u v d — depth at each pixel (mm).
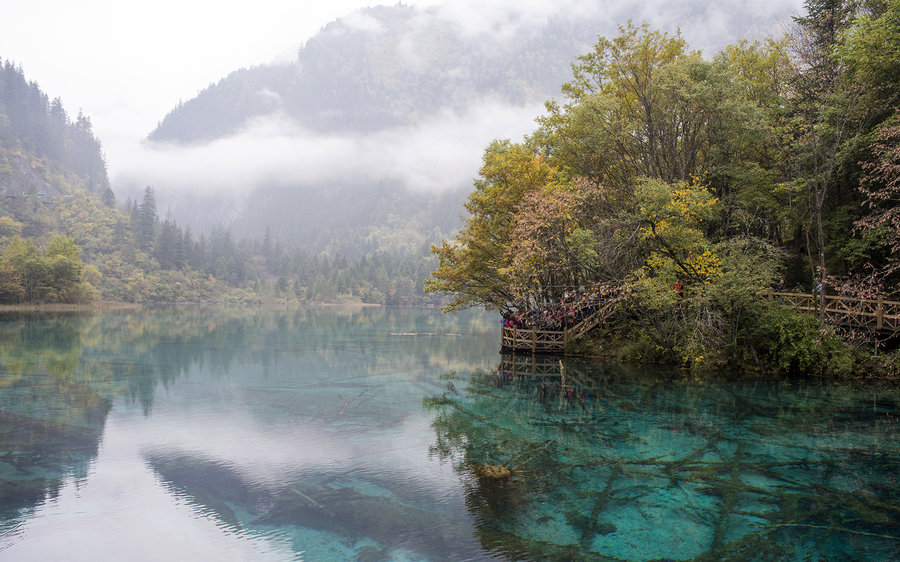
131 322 63156
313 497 9617
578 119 28172
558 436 13336
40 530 8344
